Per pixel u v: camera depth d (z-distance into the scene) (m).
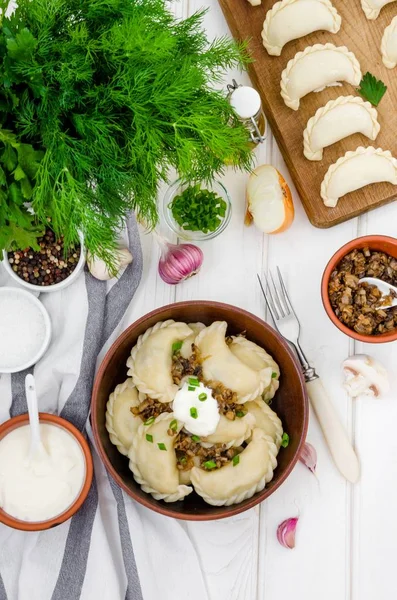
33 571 1.00
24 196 0.83
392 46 1.04
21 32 0.78
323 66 1.03
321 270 1.06
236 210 1.07
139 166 0.87
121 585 1.02
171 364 1.00
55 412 1.04
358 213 1.04
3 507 0.99
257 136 1.03
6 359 1.03
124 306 1.04
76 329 1.04
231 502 0.97
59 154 0.83
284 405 1.01
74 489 0.99
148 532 1.02
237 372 0.98
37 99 0.83
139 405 1.00
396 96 1.05
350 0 1.06
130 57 0.83
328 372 1.05
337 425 1.02
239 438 0.98
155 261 1.07
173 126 0.86
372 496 1.04
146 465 0.97
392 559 1.03
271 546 1.03
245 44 0.96
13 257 1.02
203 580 1.02
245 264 1.07
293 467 0.96
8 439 1.00
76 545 1.01
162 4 0.86
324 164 1.05
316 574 1.03
